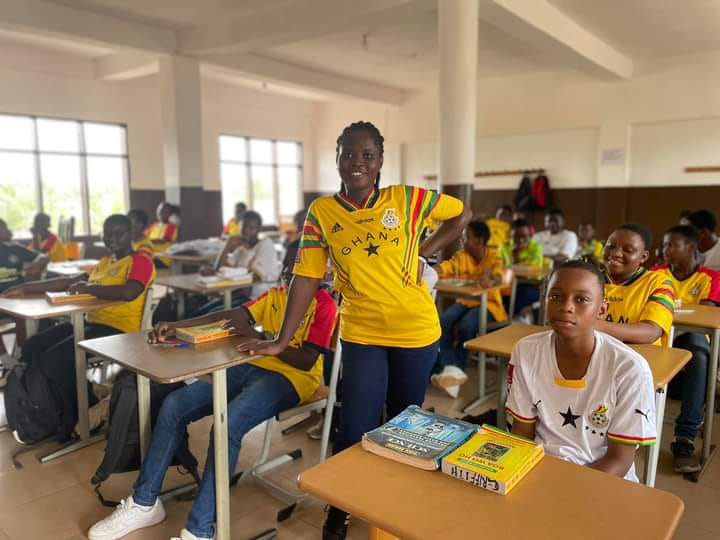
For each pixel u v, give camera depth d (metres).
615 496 0.95
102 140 8.18
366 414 1.73
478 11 4.57
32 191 7.54
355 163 1.62
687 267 2.88
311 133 11.57
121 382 2.06
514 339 2.20
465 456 1.04
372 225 1.62
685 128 7.30
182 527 1.98
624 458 1.24
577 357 1.32
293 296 1.75
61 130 7.73
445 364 3.55
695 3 5.04
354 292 1.69
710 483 2.32
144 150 8.62
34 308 2.61
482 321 3.39
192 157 6.64
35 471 2.43
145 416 2.00
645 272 2.18
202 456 2.52
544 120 8.35
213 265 4.93
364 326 1.71
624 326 1.94
